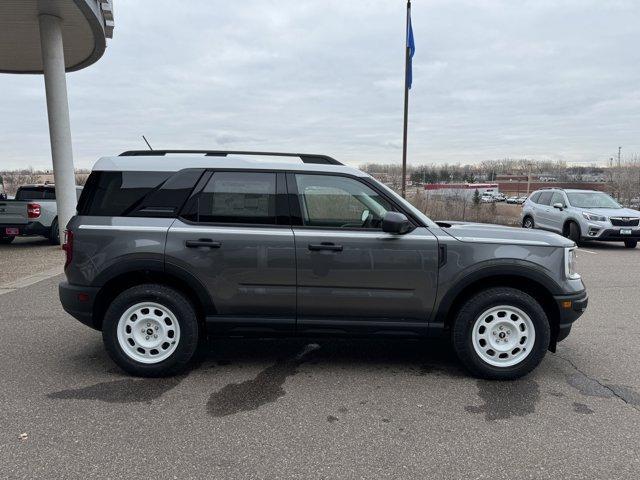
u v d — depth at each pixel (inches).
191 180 165.6
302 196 165.9
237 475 109.7
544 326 161.6
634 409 144.9
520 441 125.7
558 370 176.2
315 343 205.2
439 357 189.5
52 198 566.3
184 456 117.3
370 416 139.3
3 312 248.5
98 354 187.6
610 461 116.5
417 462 115.7
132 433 128.0
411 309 164.2
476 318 163.3
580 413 141.9
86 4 443.5
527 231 174.1
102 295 164.6
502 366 164.4
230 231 162.2
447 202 938.7
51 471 110.4
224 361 182.9
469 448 122.2
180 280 166.6
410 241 161.8
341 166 169.0
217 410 142.0
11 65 650.8
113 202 165.3
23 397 149.3
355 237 161.8
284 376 168.7
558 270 162.9
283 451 120.1
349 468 113.0
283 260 161.5
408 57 754.8
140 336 164.9
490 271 161.3
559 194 607.8
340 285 162.6
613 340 212.1
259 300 163.6
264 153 173.8
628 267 412.2
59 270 370.0
